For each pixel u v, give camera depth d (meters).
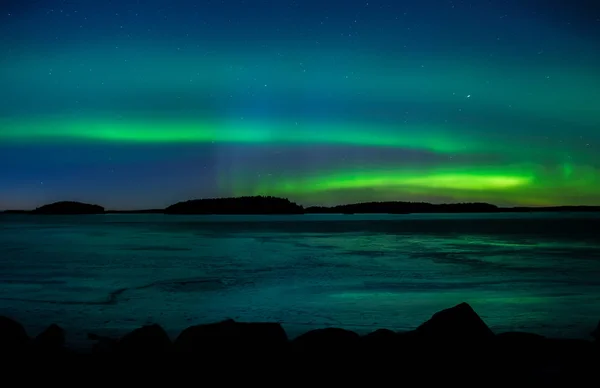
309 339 6.45
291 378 5.73
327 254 27.47
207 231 58.94
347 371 5.85
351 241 39.56
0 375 5.75
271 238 43.88
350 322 10.16
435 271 19.53
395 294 13.86
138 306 11.98
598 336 8.49
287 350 6.23
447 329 6.39
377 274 18.53
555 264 22.31
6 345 6.43
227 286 15.50
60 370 5.93
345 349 6.24
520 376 5.62
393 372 5.82
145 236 47.22
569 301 12.62
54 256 26.09
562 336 8.94
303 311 11.37
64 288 15.08
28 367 5.98
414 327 9.68
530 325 9.80
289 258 25.09
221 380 5.66
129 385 5.56
